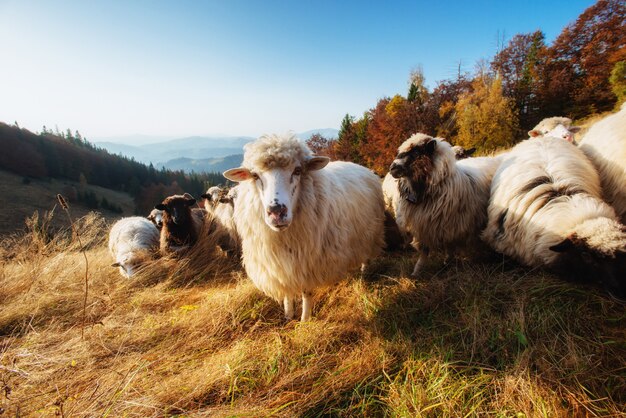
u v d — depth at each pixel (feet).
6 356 8.43
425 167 12.07
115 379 7.55
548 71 106.73
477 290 10.15
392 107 125.70
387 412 6.42
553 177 10.85
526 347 7.38
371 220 12.83
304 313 10.73
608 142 12.49
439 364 7.29
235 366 7.88
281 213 8.20
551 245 9.77
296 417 6.35
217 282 15.66
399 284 11.78
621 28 92.43
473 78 116.67
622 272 8.18
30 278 13.44
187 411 6.54
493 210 12.14
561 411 5.87
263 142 8.87
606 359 6.91
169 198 19.10
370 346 8.43
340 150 163.12
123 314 11.94
